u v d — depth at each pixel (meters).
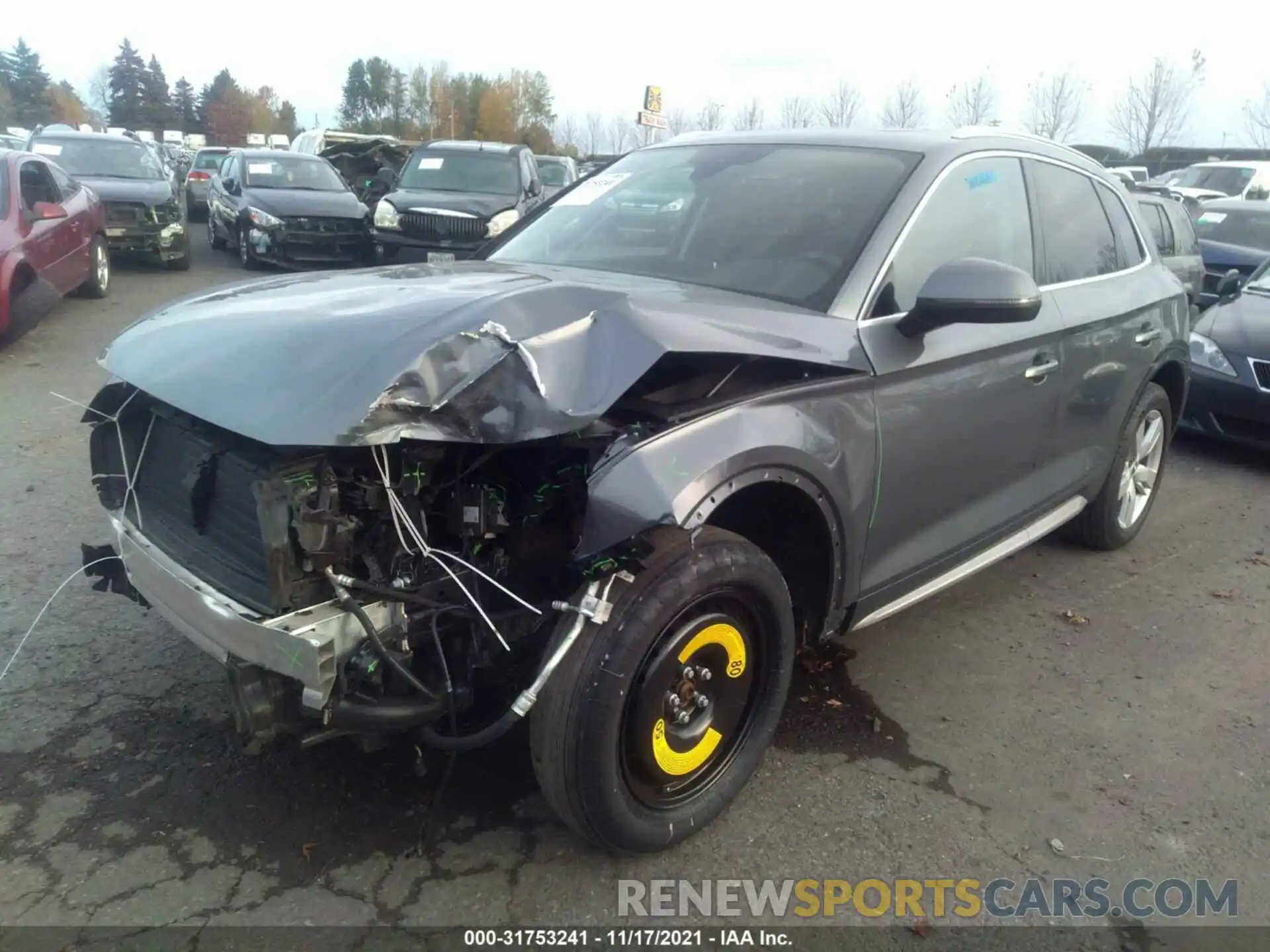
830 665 3.99
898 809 3.12
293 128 102.25
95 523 4.96
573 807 2.60
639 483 2.44
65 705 3.42
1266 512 6.16
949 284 3.00
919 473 3.35
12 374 8.01
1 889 2.61
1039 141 4.32
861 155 3.71
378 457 2.43
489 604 2.67
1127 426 4.85
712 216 3.65
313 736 2.52
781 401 2.83
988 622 4.45
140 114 99.25
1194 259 11.22
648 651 2.58
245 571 2.58
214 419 2.44
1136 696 3.87
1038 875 2.87
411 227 13.27
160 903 2.59
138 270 14.41
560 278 3.34
